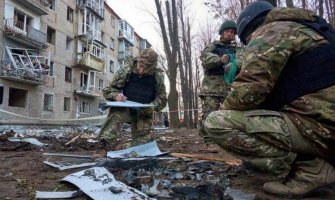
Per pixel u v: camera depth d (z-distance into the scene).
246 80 2.34
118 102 4.08
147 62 4.34
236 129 2.45
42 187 2.60
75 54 29.28
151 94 4.53
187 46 25.22
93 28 31.31
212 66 4.90
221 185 2.63
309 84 2.24
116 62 40.12
